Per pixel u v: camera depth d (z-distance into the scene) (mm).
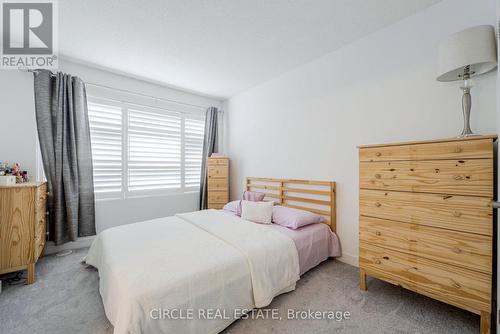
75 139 2707
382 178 1679
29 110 2473
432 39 1774
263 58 2611
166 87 3551
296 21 1949
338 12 1836
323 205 2545
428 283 1451
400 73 1950
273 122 3215
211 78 3209
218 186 3771
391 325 1423
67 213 2607
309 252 2072
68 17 1888
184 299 1204
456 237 1344
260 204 2576
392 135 2002
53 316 1495
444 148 1390
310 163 2701
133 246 1702
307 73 2729
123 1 1702
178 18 1902
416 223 1506
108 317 1308
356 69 2256
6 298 1693
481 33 1359
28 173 2459
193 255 1538
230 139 4121
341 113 2385
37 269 2180
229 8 1781
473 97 1581
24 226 1878
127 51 2455
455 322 1437
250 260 1558
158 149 3514
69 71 2695
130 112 3221
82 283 1924
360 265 1821
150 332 1080
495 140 1281
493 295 1329
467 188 1305
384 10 1819
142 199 3326
